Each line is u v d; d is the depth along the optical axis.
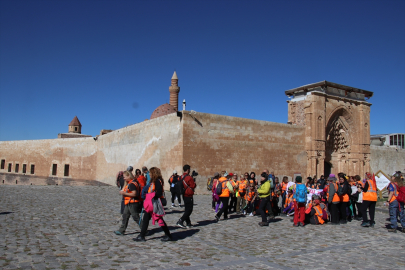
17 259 6.21
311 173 30.67
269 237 9.48
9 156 49.31
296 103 33.53
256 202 13.39
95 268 5.93
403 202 10.87
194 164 23.58
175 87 50.56
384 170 43.03
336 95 33.84
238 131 26.17
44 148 45.22
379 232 10.83
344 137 35.81
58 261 6.23
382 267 6.78
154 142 26.98
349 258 7.41
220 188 11.82
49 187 24.06
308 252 7.84
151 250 7.42
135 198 8.98
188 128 23.52
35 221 10.17
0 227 9.02
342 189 12.16
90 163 40.19
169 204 16.80
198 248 7.78
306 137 31.28
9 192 18.67
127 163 31.77
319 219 12.08
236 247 8.05
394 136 50.91
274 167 28.41
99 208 13.77
